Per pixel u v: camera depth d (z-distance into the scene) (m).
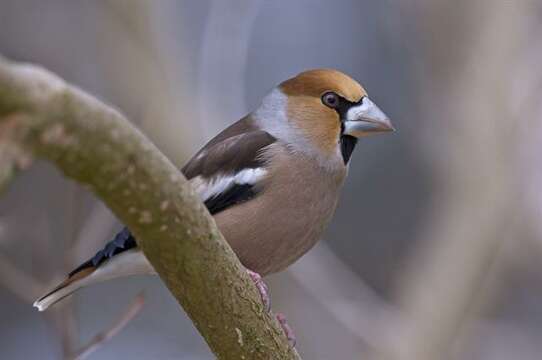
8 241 11.40
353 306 11.91
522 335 14.30
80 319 14.48
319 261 12.09
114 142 4.77
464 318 11.96
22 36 14.21
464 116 12.30
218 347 6.21
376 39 15.95
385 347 11.73
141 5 12.16
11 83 4.29
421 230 13.94
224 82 11.99
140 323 14.65
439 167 12.68
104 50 12.46
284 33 15.95
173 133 11.81
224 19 11.96
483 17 12.38
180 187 5.24
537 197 12.66
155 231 5.35
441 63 12.48
